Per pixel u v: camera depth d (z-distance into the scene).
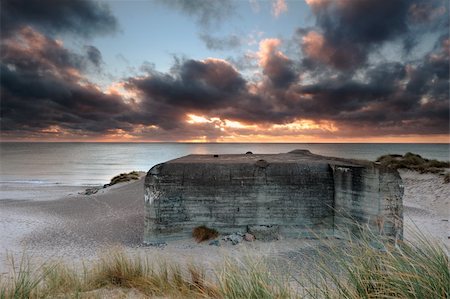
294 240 9.62
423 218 14.07
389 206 8.88
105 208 18.94
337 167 9.98
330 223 9.94
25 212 18.36
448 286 2.54
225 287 3.53
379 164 9.00
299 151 16.61
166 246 9.64
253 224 10.04
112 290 4.80
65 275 5.28
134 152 158.25
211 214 10.07
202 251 9.01
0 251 10.45
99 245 10.98
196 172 10.24
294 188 10.05
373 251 3.43
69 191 32.22
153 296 4.43
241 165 10.34
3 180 49.09
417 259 2.96
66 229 13.77
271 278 3.62
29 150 182.12
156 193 10.09
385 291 2.75
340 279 3.26
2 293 4.02
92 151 170.25
